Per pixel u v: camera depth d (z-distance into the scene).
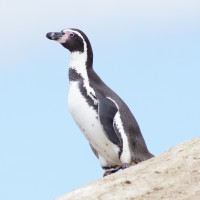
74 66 24.30
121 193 16.09
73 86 23.61
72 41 24.56
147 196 15.79
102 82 24.03
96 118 22.59
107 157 23.45
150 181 16.53
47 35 24.97
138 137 23.00
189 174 16.56
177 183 16.19
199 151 18.06
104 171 24.00
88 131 23.03
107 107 22.44
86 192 16.67
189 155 17.91
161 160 18.25
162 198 15.53
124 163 22.42
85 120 22.91
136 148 22.67
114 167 23.89
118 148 22.36
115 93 23.70
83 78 23.64
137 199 15.72
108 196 16.05
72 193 16.94
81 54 24.47
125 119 22.58
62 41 24.72
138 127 23.22
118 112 22.53
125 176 17.36
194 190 15.59
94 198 16.14
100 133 22.66
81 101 22.91
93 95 22.77
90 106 22.73
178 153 18.41
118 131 22.20
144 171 17.42
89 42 24.77
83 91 23.09
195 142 19.20
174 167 17.20
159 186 16.19
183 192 15.62
